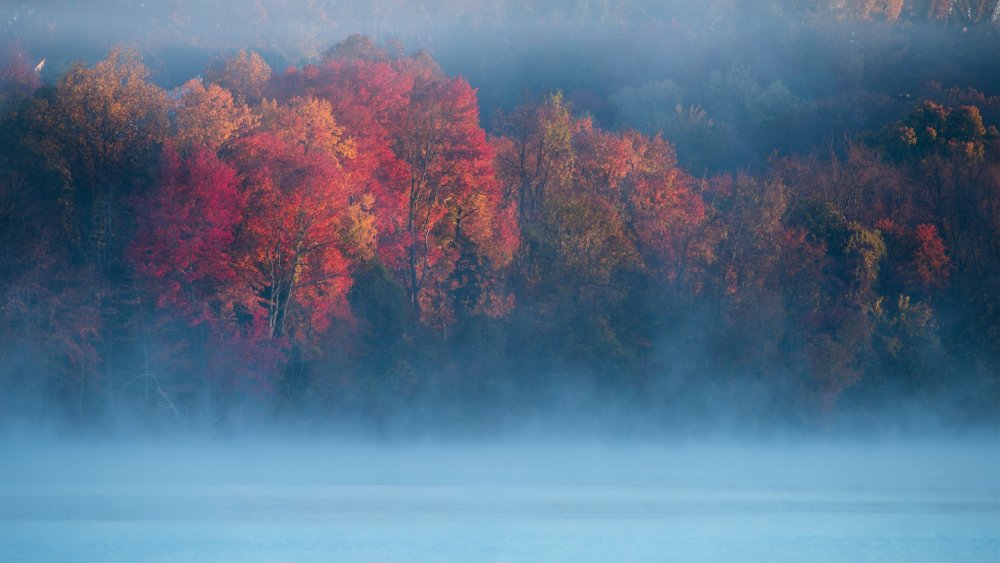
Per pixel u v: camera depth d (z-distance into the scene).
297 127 113.38
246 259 101.38
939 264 120.75
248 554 62.25
